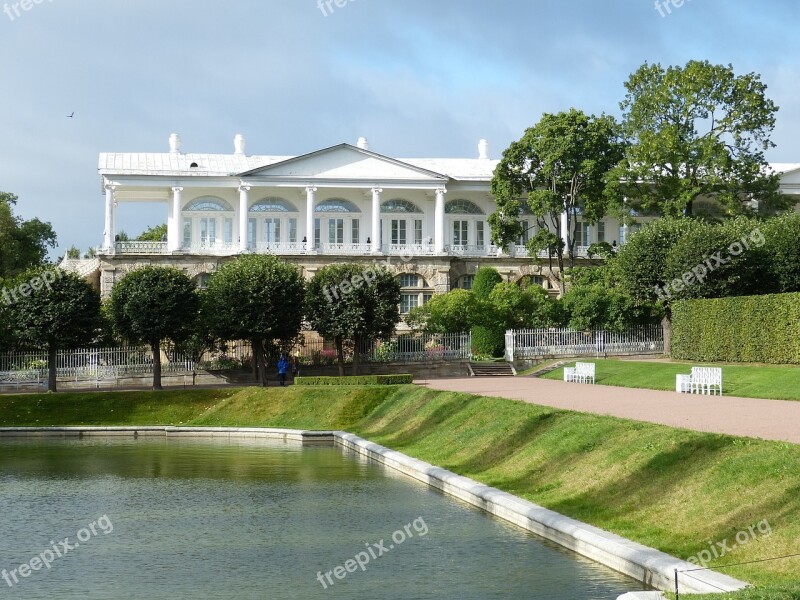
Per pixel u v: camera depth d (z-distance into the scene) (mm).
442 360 71500
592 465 25766
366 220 90062
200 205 87688
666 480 22562
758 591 14641
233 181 85250
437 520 24609
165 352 68125
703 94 72938
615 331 72500
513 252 89062
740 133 72250
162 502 28156
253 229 88562
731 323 57562
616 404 38562
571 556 20484
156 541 23062
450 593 18156
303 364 69625
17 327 59688
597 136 78500
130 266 80750
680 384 46812
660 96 73250
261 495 29062
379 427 45625
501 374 69562
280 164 84688
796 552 17078
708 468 22094
